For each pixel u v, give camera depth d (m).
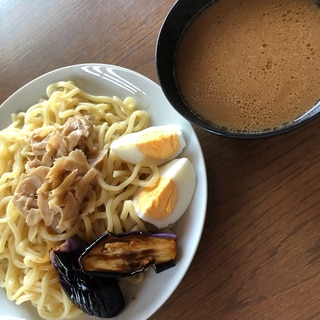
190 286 0.23
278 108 0.21
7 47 0.29
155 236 0.22
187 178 0.23
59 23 0.28
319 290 0.21
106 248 0.22
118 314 0.23
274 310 0.21
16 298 0.25
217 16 0.23
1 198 0.26
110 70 0.26
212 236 0.23
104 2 0.28
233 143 0.24
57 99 0.26
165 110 0.25
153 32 0.26
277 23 0.22
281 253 0.22
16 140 0.26
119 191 0.25
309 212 0.22
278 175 0.23
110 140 0.25
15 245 0.25
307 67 0.21
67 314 0.24
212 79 0.22
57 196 0.23
